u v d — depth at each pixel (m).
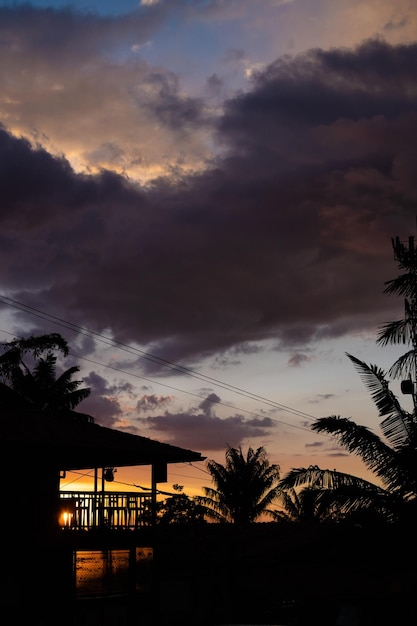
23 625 25.02
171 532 33.81
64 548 26.64
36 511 26.59
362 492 23.61
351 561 26.48
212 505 64.19
